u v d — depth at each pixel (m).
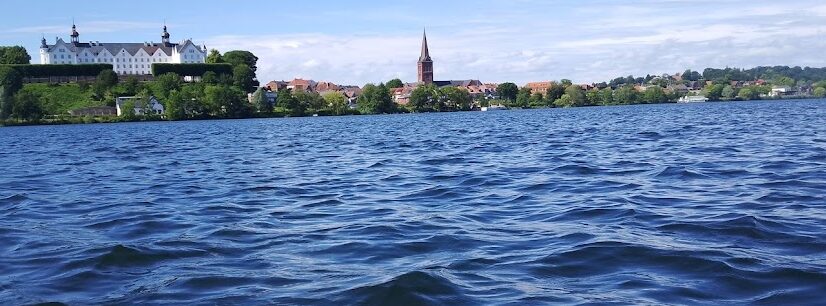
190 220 19.22
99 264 13.74
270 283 12.02
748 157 33.34
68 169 39.62
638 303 10.33
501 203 21.03
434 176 29.77
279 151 52.34
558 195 22.28
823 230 14.94
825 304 10.03
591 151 41.44
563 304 10.41
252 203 22.56
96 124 178.25
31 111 181.12
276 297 11.16
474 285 11.56
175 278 12.53
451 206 20.77
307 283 11.95
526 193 23.11
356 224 17.73
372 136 74.12
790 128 60.69
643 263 12.57
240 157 46.75
